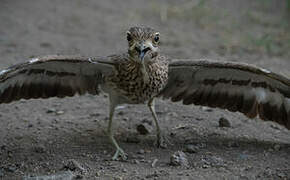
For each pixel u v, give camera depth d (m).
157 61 10.39
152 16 23.30
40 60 9.75
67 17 22.69
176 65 10.77
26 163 10.13
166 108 13.29
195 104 11.62
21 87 10.63
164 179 9.15
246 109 11.16
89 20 22.39
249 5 25.38
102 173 9.56
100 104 13.77
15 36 19.72
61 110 13.22
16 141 11.19
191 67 10.84
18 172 9.76
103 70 10.68
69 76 10.91
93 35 20.28
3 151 10.69
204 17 23.00
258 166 9.75
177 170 9.60
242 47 19.03
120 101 10.78
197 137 11.38
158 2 25.45
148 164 9.99
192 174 9.37
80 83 11.12
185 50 18.53
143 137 11.45
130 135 11.55
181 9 23.98
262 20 22.72
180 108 13.29
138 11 23.91
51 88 11.02
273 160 10.02
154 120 11.70
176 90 11.61
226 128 11.87
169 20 22.75
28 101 13.84
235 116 12.68
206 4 24.64
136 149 10.81
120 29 21.20
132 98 10.60
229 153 10.45
